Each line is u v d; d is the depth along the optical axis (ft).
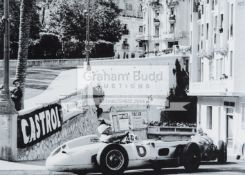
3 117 67.87
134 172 59.52
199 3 164.45
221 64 140.36
